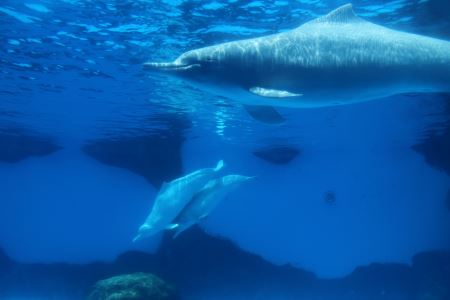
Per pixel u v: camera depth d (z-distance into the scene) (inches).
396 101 618.2
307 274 943.7
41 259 935.7
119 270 880.3
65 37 427.8
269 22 399.2
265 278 917.2
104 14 380.8
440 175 935.7
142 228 331.3
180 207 319.0
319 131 814.5
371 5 369.7
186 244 873.5
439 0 359.9
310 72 210.5
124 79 546.9
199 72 223.6
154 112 694.5
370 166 994.7
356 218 978.1
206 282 873.5
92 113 710.5
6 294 898.7
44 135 880.9
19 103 665.0
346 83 211.6
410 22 401.7
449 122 748.0
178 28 408.5
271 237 960.3
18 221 960.9
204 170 329.4
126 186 938.7
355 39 214.5
